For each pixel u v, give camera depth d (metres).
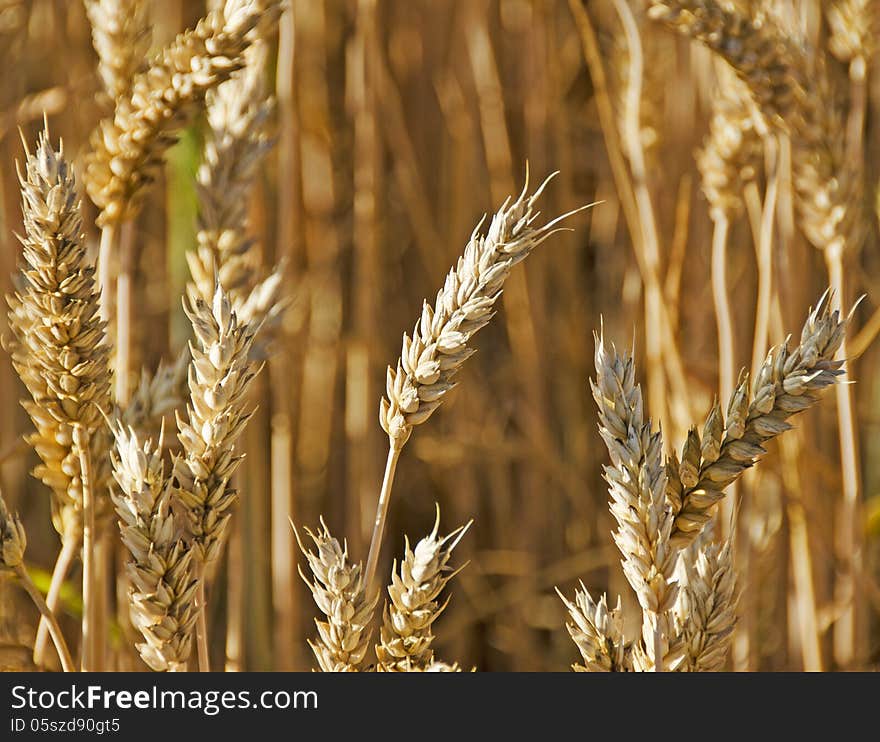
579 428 3.15
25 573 1.27
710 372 2.51
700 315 2.77
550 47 3.03
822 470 2.39
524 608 2.89
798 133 1.84
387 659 1.22
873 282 2.98
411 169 3.01
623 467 1.03
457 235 3.09
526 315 2.97
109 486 1.28
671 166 2.86
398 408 1.14
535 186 3.05
